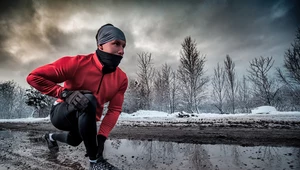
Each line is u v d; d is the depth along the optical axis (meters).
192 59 21.22
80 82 1.71
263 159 1.98
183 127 5.66
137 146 3.09
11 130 6.64
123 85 2.00
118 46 1.68
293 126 4.75
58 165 2.04
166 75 23.81
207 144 3.01
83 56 1.76
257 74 20.58
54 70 1.60
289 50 17.83
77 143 2.10
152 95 23.80
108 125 1.90
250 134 3.76
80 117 1.61
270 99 19.61
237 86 23.27
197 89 21.14
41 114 21.88
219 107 22.88
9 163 2.24
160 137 3.90
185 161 2.05
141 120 9.48
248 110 21.80
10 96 28.31
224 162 1.94
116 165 1.99
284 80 18.23
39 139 4.24
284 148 2.48
